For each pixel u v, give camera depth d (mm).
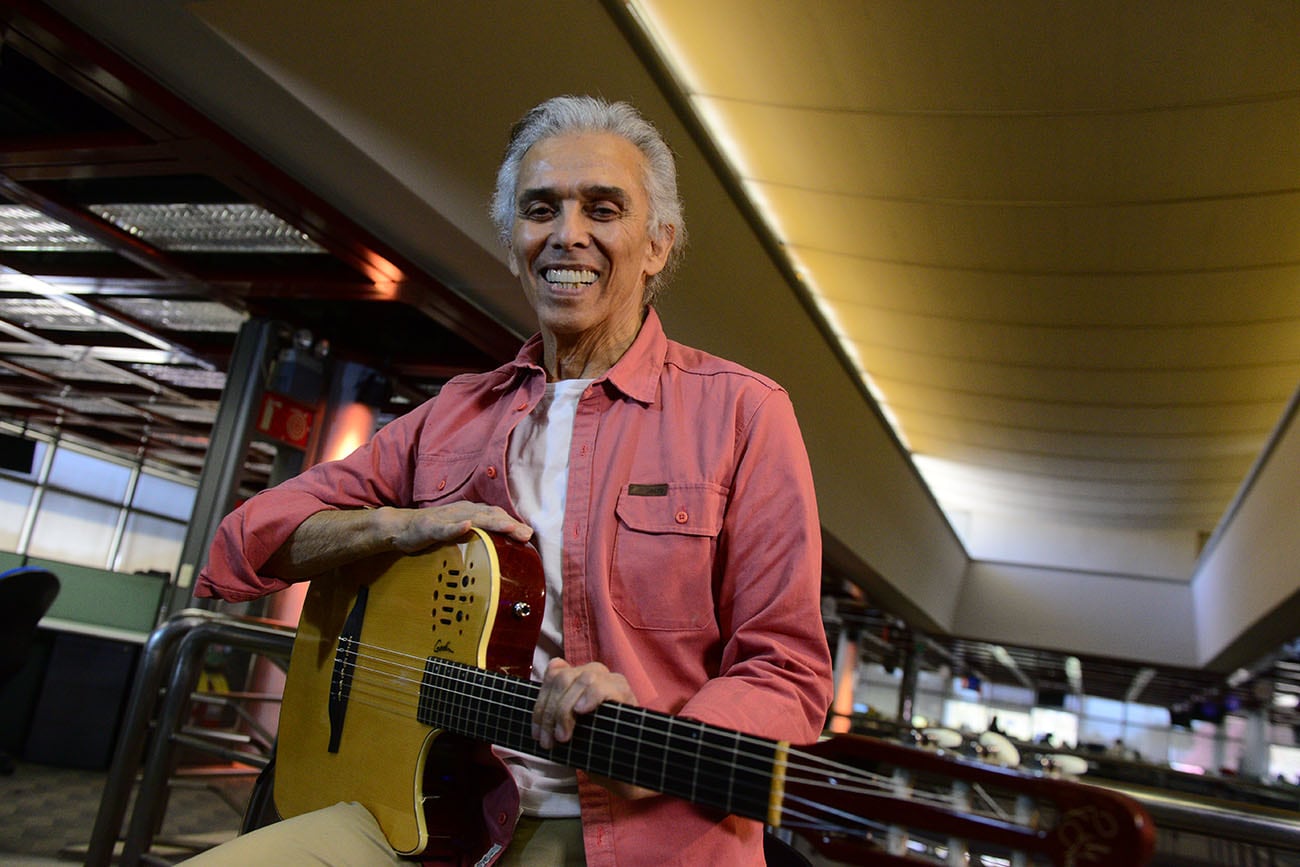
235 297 6230
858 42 5863
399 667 1236
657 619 1138
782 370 9570
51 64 3920
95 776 6887
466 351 6938
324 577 1404
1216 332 10227
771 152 7582
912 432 17109
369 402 6828
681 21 5969
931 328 11297
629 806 1057
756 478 1152
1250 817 1591
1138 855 691
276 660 2771
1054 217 7883
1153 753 31625
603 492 1190
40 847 4340
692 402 1236
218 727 5754
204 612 2760
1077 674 29250
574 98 1336
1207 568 18938
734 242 7324
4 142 4691
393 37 3982
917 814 796
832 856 838
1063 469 17719
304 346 6457
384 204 4816
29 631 5926
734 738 894
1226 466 16094
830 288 10562
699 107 7039
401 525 1266
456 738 1215
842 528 13328
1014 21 5406
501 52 4477
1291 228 7594
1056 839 731
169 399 12062
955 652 27844
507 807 1138
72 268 6637
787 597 1086
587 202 1271
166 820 5156
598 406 1262
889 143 7051
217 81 3963
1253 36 5227
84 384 12164
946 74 6016
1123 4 5121
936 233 8555
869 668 32938
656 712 945
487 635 1146
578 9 4688
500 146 4879
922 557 18234
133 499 18391
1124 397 12953
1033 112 6309
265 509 1381
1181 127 6270
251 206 5234
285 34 3717
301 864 1128
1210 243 8031
